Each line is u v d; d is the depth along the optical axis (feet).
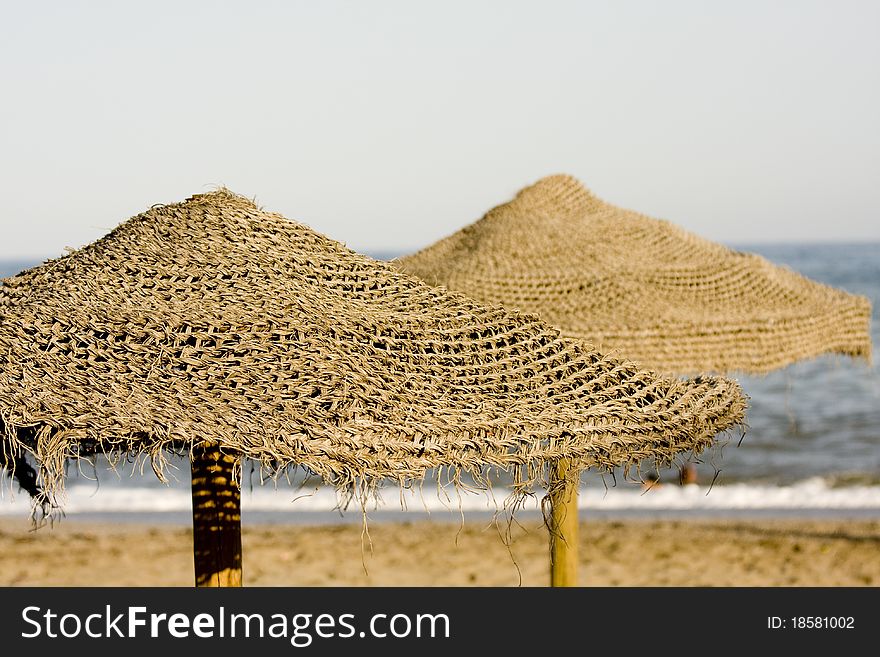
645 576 29.37
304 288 9.91
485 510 36.55
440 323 10.07
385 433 8.16
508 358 9.77
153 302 9.41
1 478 11.63
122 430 7.72
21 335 9.01
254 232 10.49
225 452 7.99
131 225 10.70
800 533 34.12
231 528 10.71
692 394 10.14
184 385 8.41
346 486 8.02
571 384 9.61
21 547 32.76
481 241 16.44
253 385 8.51
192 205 10.72
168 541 33.86
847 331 16.26
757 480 43.78
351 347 9.20
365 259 10.72
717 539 33.32
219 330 9.12
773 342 14.66
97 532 34.81
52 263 10.76
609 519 36.29
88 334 8.98
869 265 219.20
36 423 7.74
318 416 8.21
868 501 40.47
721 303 15.61
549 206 17.61
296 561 31.12
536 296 14.76
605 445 8.86
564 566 14.94
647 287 15.37
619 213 17.83
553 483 9.02
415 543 32.68
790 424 56.54
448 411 8.64
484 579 28.81
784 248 370.53
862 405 61.52
